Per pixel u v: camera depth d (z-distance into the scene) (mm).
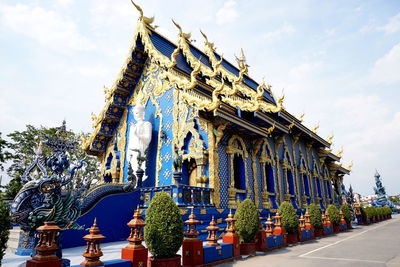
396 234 16469
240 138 15414
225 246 8062
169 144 15031
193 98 13391
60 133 7691
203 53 21500
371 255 9188
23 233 9555
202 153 12961
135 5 17328
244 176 15016
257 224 9445
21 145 27797
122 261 5422
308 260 8281
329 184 30859
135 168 16203
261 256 9023
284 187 19781
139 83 18656
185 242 7133
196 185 12867
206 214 11688
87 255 5086
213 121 13398
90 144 19328
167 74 15297
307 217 14719
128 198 11789
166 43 18625
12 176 20438
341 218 20562
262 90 15078
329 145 29672
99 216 10688
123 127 18844
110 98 19172
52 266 4602
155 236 6289
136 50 17969
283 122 19922
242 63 27688
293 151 22938
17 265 7348
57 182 6750
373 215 29625
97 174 21016
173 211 6598
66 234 9766
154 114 16672
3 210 5223
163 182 14609
